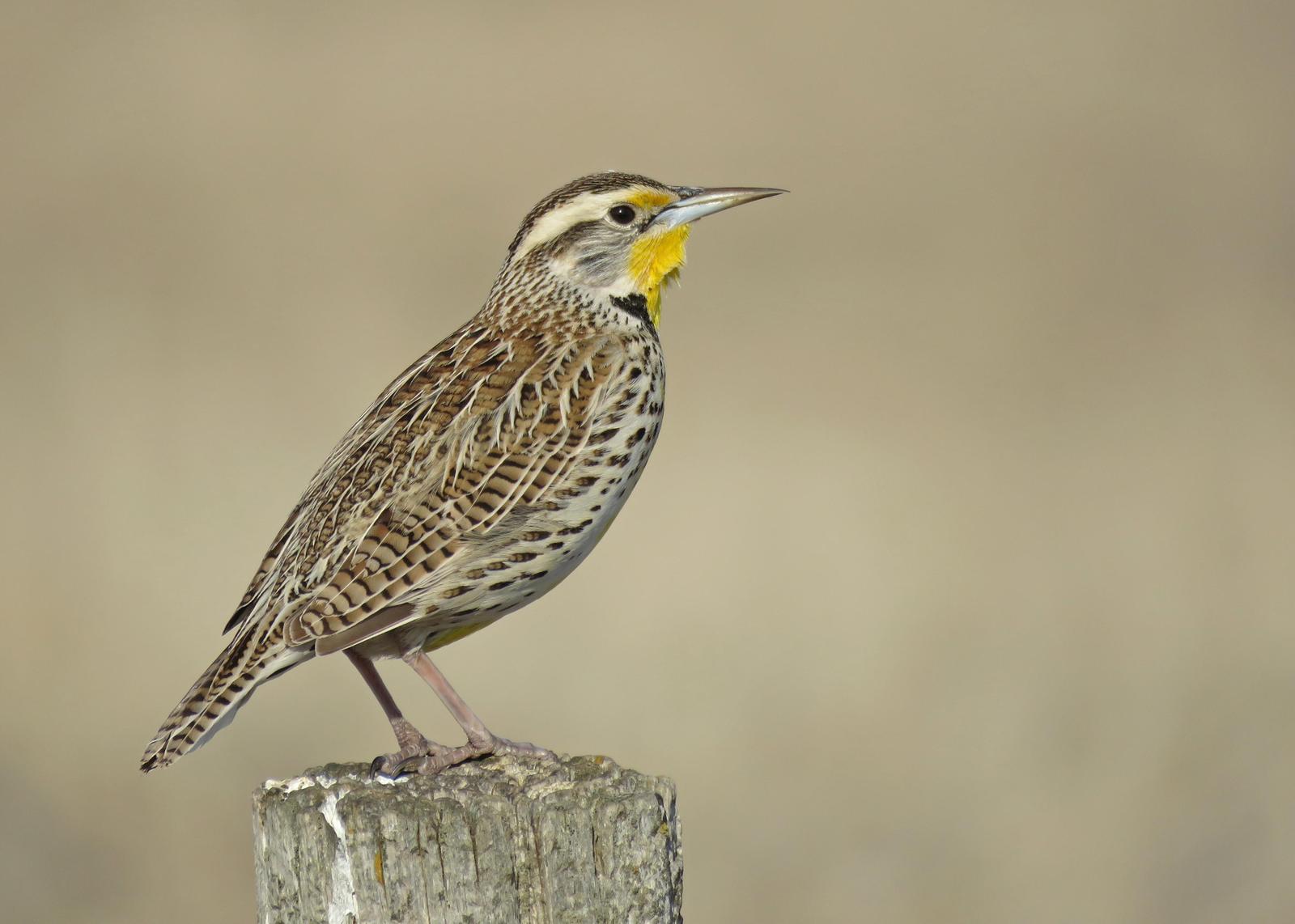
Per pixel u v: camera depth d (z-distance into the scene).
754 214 27.97
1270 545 16.69
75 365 20.16
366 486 7.18
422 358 7.95
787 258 25.89
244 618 7.31
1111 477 18.33
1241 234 27.77
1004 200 28.86
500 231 25.72
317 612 6.94
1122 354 22.44
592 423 7.48
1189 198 29.22
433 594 7.15
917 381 21.08
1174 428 19.80
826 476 17.97
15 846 12.41
